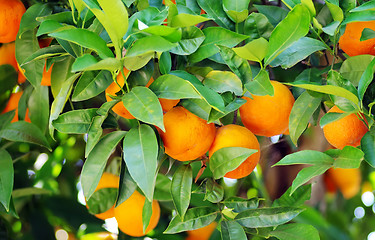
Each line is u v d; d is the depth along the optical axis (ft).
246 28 4.62
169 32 4.19
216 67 4.67
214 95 4.25
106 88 4.38
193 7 4.76
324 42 4.67
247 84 4.36
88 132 4.22
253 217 4.51
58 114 4.33
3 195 4.81
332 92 4.29
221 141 4.47
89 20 4.57
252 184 5.89
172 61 4.66
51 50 4.52
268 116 4.50
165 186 5.24
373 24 4.55
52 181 5.85
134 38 4.29
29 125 5.07
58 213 5.81
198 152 4.43
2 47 5.20
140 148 4.13
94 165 4.24
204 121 4.41
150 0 4.76
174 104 4.44
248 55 4.36
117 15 4.07
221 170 4.40
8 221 5.71
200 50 4.48
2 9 4.83
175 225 4.49
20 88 5.46
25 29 4.77
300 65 4.94
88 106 5.37
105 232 5.88
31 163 5.82
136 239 5.77
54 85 4.80
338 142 4.52
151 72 4.38
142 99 4.15
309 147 5.56
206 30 4.49
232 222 4.50
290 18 4.27
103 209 5.16
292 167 5.63
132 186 4.44
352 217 6.25
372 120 4.32
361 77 4.32
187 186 4.45
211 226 5.58
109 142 4.28
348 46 4.62
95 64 4.07
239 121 4.98
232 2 4.65
